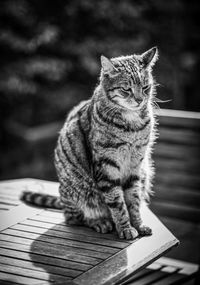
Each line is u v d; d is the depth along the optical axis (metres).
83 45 4.14
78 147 1.69
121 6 4.15
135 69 1.67
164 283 1.79
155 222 1.69
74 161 1.69
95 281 1.36
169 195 2.27
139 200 1.68
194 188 2.23
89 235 1.60
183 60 4.48
